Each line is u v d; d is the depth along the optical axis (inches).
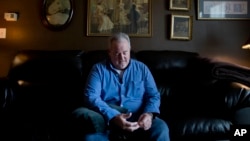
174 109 80.5
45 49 110.4
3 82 73.4
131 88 70.4
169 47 113.5
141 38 112.3
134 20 111.1
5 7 109.6
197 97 83.8
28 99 84.0
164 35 113.2
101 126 57.1
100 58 94.3
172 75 95.2
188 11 114.0
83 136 57.4
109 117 58.6
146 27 111.7
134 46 112.3
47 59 93.4
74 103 85.3
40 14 109.9
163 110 80.4
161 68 95.4
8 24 109.7
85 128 57.2
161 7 112.7
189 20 113.3
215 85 79.0
